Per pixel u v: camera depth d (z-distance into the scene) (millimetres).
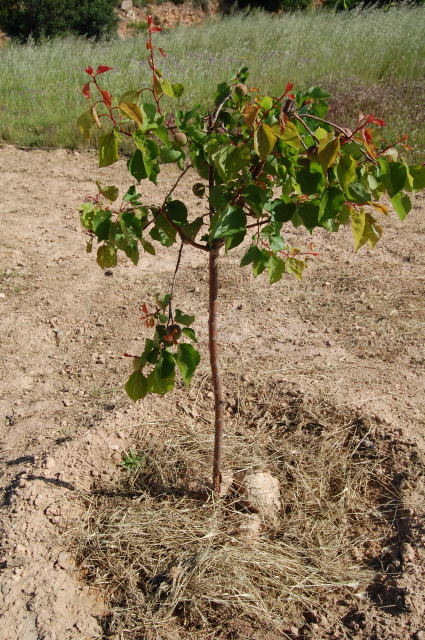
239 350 4301
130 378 2553
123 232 2207
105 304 5141
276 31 16000
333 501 3135
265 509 3035
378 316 4668
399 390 3756
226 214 2068
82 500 3088
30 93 11703
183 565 2748
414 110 9406
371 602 2611
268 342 4414
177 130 2240
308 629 2555
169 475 3234
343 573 2744
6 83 12547
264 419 3604
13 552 2787
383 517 3008
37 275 5637
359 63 12125
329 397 3658
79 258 5969
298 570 2758
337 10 18016
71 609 2590
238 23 17844
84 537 2875
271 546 2852
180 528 2939
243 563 2758
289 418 3596
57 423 3689
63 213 7051
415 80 11102
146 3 30109
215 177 2352
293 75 11758
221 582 2672
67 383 4172
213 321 2742
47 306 5121
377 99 9688
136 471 3268
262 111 2043
